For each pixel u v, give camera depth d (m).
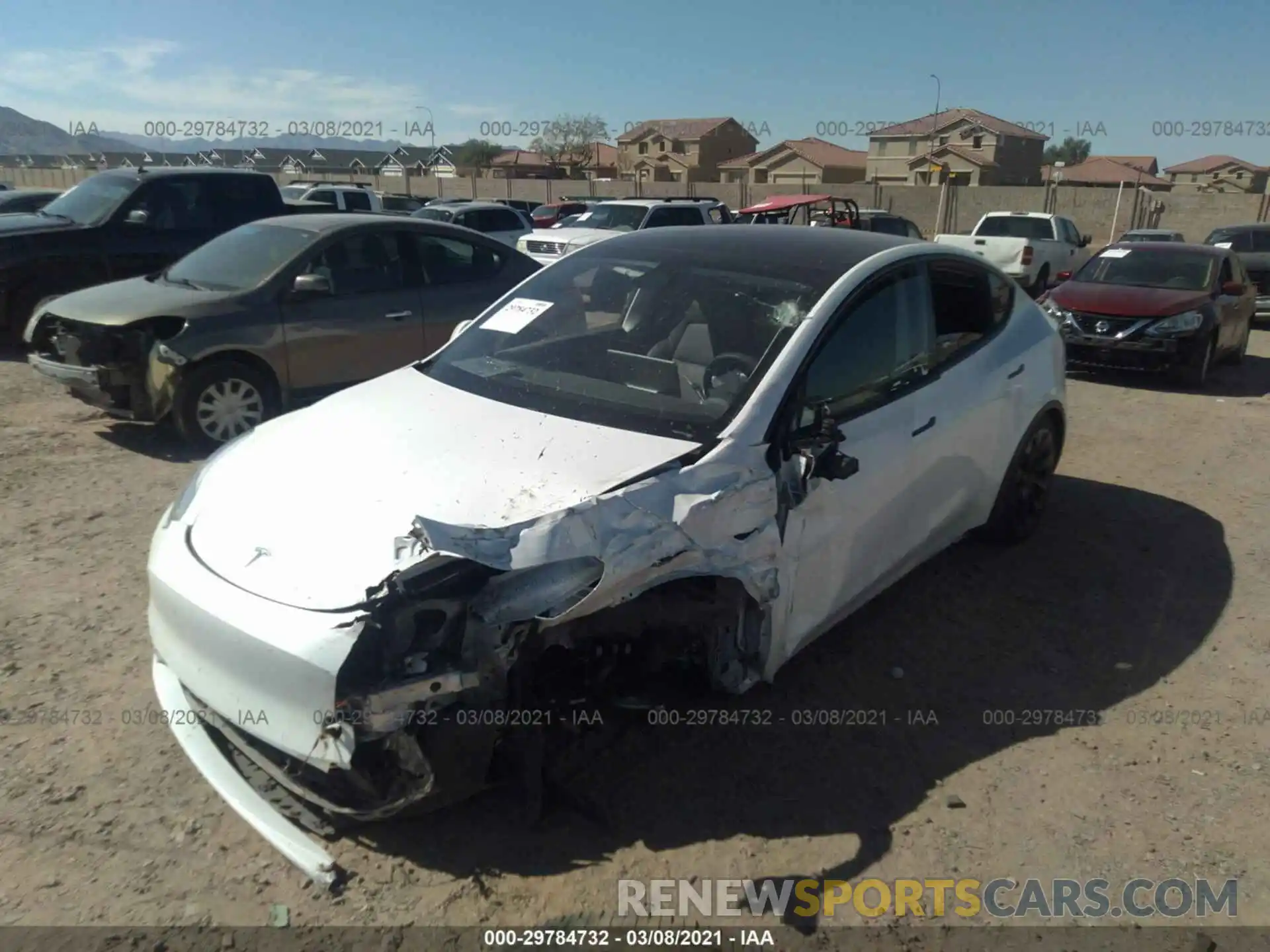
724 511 2.95
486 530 2.60
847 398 3.54
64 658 3.76
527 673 2.73
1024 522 5.11
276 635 2.49
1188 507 5.94
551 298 4.11
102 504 5.48
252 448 3.36
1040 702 3.67
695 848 2.83
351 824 2.80
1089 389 9.88
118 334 6.29
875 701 3.62
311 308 6.84
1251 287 11.36
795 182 49.97
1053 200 33.06
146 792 3.00
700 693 3.36
